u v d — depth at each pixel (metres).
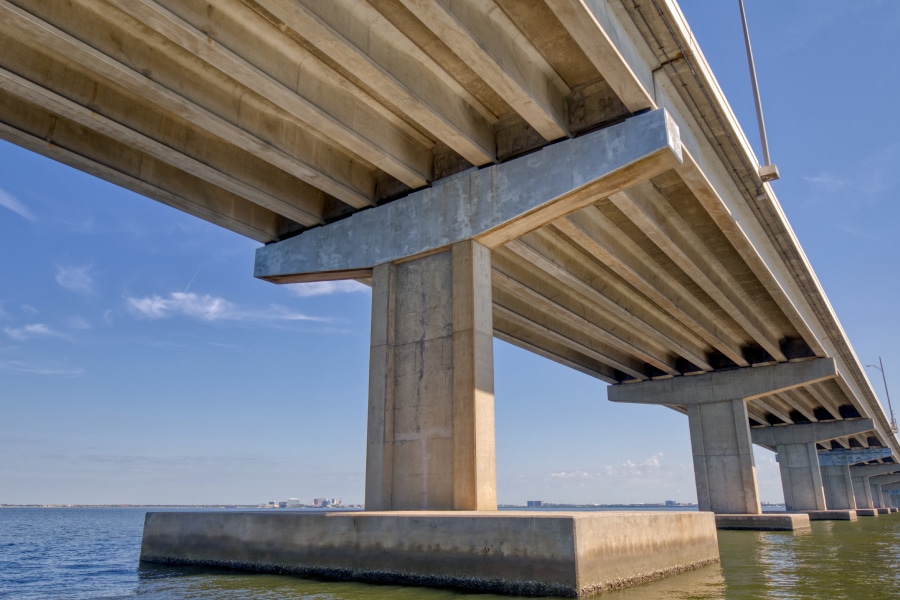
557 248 19.56
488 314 14.40
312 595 8.99
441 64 12.86
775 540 23.02
